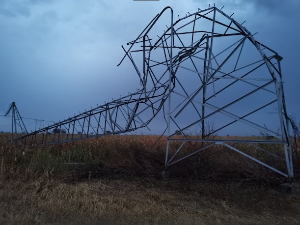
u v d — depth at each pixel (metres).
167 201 9.03
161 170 12.58
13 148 13.73
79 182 11.02
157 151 14.40
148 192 9.88
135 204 8.41
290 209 8.70
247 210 8.52
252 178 11.36
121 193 9.63
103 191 9.77
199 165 12.77
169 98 12.16
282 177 11.44
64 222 6.84
